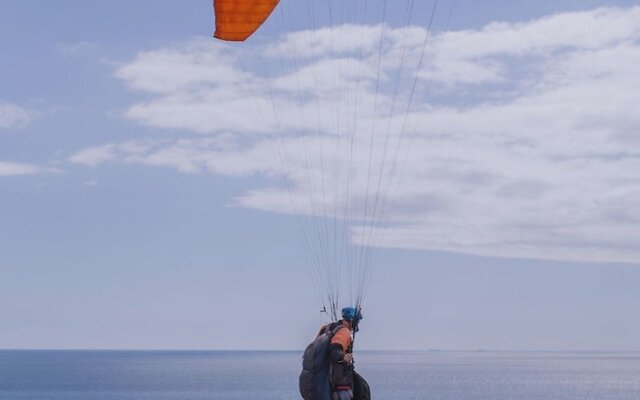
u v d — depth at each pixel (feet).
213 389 565.12
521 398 485.97
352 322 43.93
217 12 44.62
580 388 603.26
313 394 42.19
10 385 623.36
